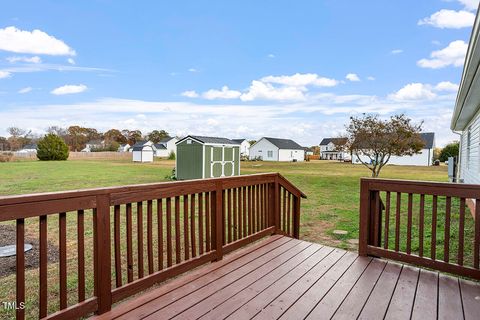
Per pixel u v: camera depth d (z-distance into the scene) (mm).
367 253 3023
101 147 48844
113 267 3621
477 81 4086
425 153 31375
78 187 10938
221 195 2932
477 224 2480
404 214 6633
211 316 1901
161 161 36469
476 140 7035
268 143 45031
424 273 2617
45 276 1660
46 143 31594
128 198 2082
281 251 3168
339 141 13734
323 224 5883
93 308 1867
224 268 2701
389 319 1902
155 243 4578
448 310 2018
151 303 2057
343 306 2053
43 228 1643
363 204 3041
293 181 14125
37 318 2457
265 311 1974
